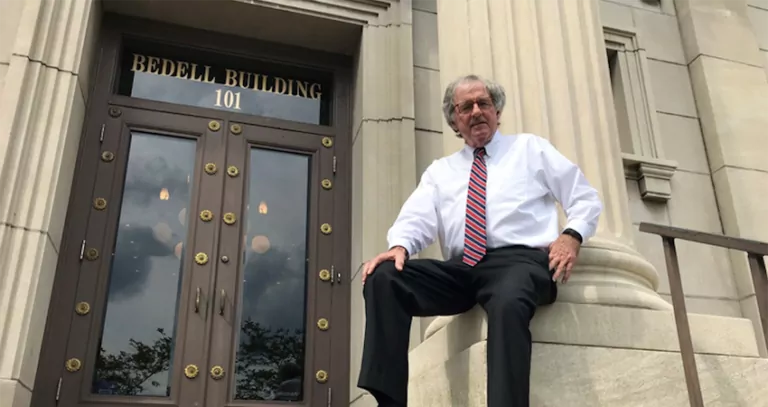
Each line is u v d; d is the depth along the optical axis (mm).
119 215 4664
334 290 4938
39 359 4098
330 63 5668
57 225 4223
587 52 3656
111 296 4445
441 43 4043
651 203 5566
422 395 3078
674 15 6535
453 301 2551
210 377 4402
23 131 4141
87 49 4734
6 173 4000
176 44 5293
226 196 4938
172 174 4914
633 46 6191
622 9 6344
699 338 2742
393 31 5492
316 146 5355
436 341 3084
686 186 5746
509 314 2195
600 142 3389
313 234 5066
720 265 5516
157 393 4301
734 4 6594
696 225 5605
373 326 2373
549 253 2504
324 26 5449
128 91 5098
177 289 4590
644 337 2633
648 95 5961
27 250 3914
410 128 5160
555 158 2734
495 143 2859
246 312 4699
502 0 3715
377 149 5082
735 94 6070
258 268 4859
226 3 5176
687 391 2590
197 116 5133
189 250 4688
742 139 5875
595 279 2789
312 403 4586
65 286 4324
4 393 3566
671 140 5914
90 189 4621
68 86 4406
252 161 5176
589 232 2551
